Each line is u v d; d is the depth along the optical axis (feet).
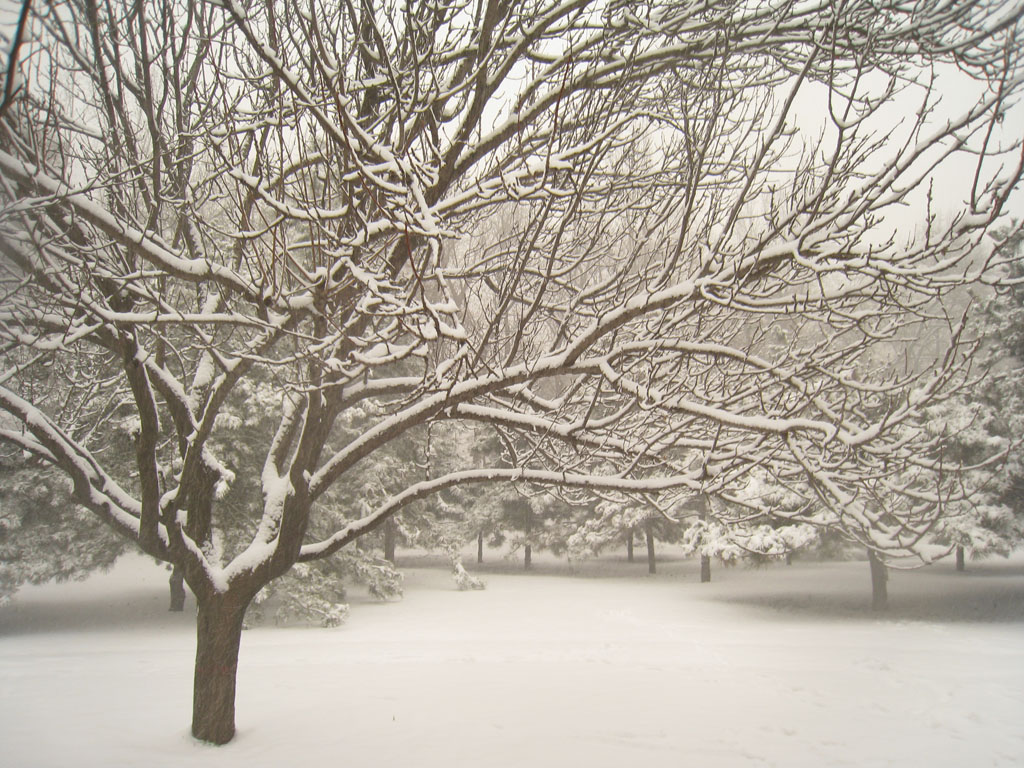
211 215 26.07
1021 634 50.31
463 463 105.81
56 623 60.59
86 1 15.61
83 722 26.04
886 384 20.07
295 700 29.94
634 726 26.32
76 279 17.81
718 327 21.65
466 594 78.54
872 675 35.70
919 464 18.62
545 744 23.85
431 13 17.85
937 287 15.58
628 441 21.12
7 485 58.59
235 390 59.62
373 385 23.08
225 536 58.95
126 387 28.22
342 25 18.56
